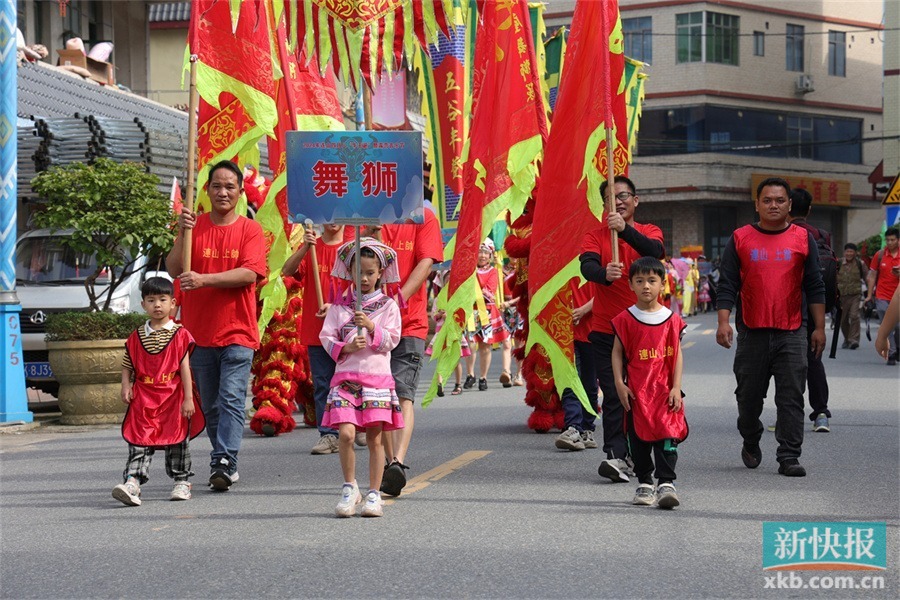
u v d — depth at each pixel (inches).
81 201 536.4
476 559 242.8
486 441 432.8
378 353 293.9
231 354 338.6
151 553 255.0
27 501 324.2
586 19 361.7
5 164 523.2
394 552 250.4
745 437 356.5
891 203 897.5
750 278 347.9
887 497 306.8
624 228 330.3
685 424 296.4
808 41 2240.4
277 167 449.4
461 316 372.8
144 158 647.8
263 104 384.2
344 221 300.4
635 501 300.8
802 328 347.6
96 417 528.7
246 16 381.7
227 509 305.6
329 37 381.4
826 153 2276.1
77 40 1037.2
